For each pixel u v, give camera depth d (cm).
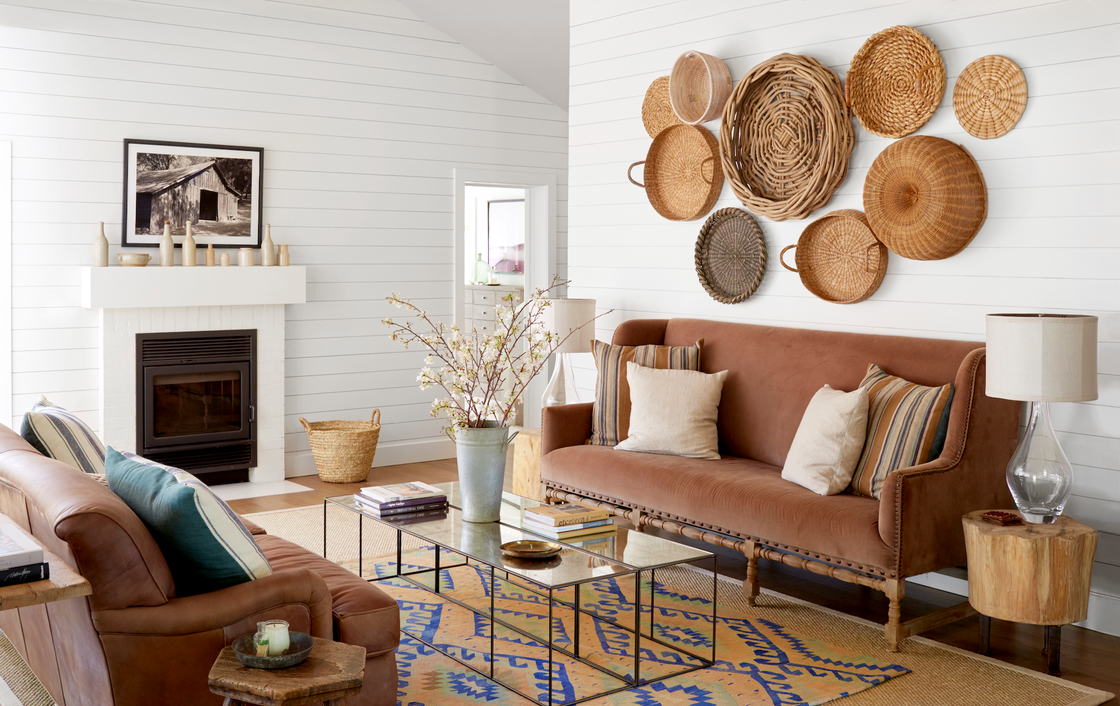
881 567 342
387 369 689
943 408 371
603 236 580
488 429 362
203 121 607
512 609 388
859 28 446
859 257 448
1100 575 377
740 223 498
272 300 616
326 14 646
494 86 723
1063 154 379
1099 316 372
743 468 426
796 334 455
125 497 256
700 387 459
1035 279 390
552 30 639
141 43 584
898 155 423
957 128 412
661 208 539
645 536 350
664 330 524
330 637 259
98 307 556
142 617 231
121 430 576
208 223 609
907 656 342
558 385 544
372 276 678
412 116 688
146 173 587
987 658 342
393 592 407
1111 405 371
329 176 656
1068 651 354
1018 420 381
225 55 613
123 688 230
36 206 557
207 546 244
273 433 632
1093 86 370
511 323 382
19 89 549
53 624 261
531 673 324
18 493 260
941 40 415
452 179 709
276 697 201
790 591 418
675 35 532
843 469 381
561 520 344
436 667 329
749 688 314
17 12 545
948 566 358
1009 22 392
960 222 405
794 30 473
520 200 899
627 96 560
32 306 559
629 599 404
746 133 496
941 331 421
